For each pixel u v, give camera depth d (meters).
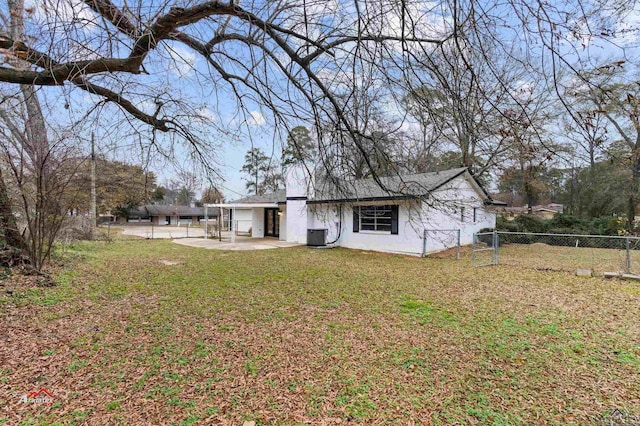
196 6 3.04
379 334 4.25
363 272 8.49
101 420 2.52
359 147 3.99
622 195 14.92
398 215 12.22
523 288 6.71
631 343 3.97
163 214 42.56
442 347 3.87
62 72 3.21
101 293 6.09
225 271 8.53
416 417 2.60
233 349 3.79
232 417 2.59
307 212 15.30
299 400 2.82
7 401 2.71
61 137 5.17
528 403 2.79
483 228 15.18
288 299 5.87
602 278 7.59
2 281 6.03
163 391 2.92
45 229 7.01
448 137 3.79
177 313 5.02
